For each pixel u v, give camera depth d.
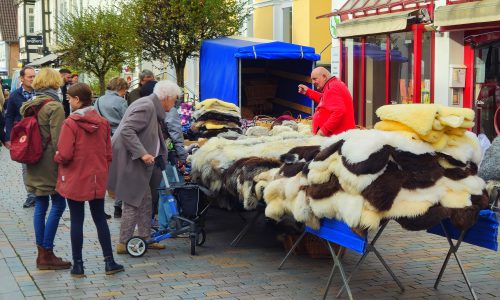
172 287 5.97
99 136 6.21
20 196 10.96
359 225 4.83
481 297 5.63
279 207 5.88
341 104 7.85
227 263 6.75
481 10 9.65
